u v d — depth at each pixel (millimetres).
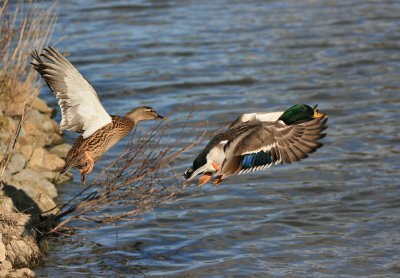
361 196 13250
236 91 20844
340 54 24672
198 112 18922
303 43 26266
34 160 14547
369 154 15594
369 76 22031
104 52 25250
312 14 31453
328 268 10305
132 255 10828
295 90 20781
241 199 13227
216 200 13172
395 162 15016
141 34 27922
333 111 18797
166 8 33250
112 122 9648
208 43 26562
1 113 15195
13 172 13250
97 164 14844
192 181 14094
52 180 14164
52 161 14828
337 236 11484
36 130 16312
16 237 10438
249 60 24172
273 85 21375
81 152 9375
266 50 25406
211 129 17391
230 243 11297
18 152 14070
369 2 34031
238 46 26062
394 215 12328
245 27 29016
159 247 11156
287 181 14203
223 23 29812
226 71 22969
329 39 26766
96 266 10383
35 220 11703
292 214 12469
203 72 22906
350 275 10062
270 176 14531
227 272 10227
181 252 10969
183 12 32312
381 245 11086
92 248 11055
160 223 12117
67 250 10938
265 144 6434
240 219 12273
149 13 32062
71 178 14391
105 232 11734
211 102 19812
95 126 9320
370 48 25266
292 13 31781
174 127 17500
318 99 19891
